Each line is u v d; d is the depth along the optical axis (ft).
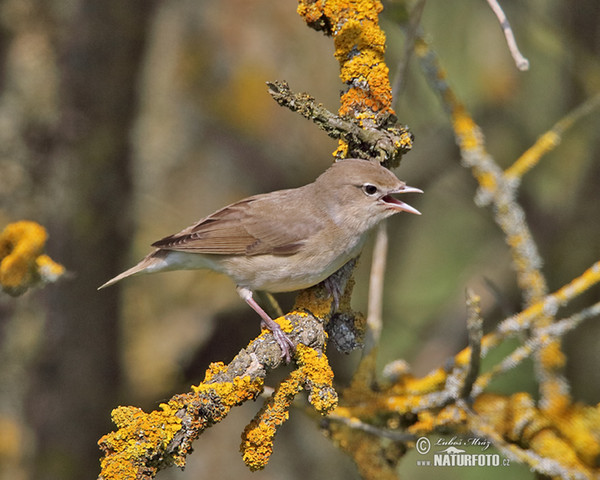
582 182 40.19
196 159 52.70
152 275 50.47
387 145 27.02
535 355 26.78
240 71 53.57
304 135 53.31
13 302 41.16
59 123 39.55
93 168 39.14
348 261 29.19
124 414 20.74
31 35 41.29
